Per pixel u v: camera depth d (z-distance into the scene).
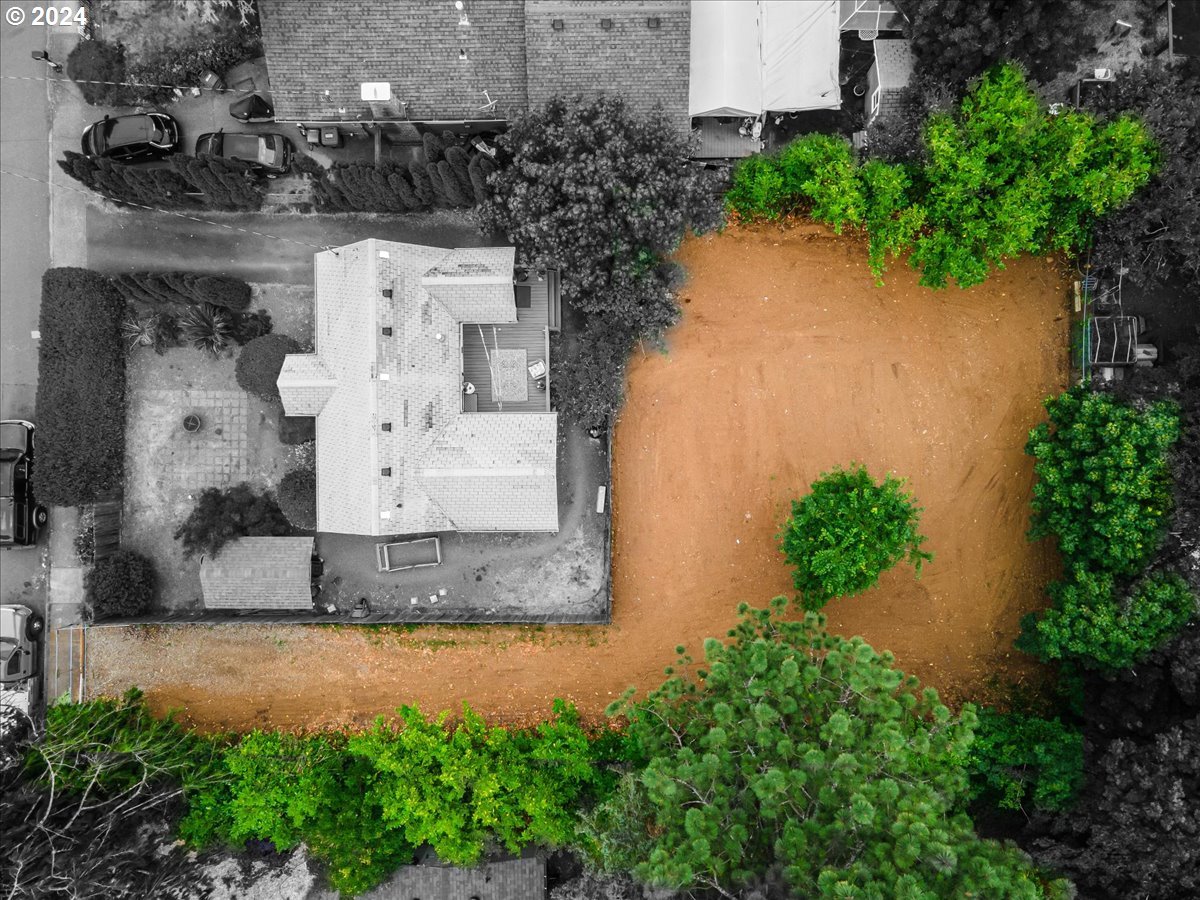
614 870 25.56
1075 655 30.75
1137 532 27.50
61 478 32.81
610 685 34.34
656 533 34.28
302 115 31.52
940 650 33.75
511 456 31.59
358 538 34.56
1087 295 32.44
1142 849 24.50
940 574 33.72
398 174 31.31
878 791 21.41
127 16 33.25
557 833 28.94
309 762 30.98
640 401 34.09
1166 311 32.56
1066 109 28.62
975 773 30.53
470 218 32.75
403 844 30.98
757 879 22.31
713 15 30.53
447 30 29.80
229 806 30.59
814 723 24.19
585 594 34.44
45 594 34.78
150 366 34.34
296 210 34.09
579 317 33.78
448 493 31.70
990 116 27.55
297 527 33.81
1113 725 29.31
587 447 34.06
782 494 34.06
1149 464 27.31
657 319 31.45
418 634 34.81
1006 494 33.53
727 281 34.00
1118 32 32.09
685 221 30.00
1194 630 27.41
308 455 34.06
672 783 22.30
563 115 29.27
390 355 30.72
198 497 34.47
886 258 33.62
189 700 35.22
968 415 33.69
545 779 29.73
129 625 34.53
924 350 33.75
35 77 33.91
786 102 31.69
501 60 30.34
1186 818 23.70
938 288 31.62
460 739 29.27
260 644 35.00
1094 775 27.62
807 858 21.70
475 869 30.77
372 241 30.53
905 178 28.95
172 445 34.47
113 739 31.22
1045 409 32.88
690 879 20.77
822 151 29.75
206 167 31.67
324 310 31.77
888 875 20.44
